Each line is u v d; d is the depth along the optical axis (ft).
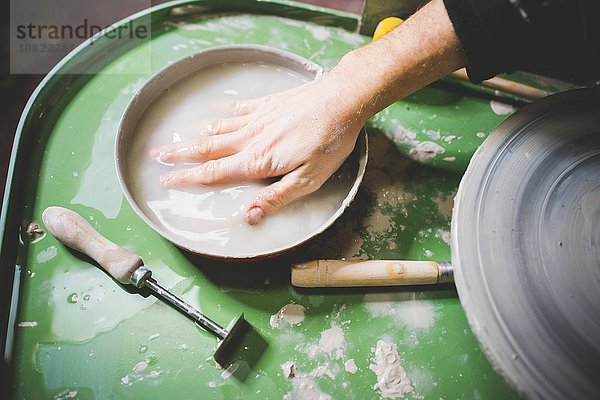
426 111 3.62
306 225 3.02
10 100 5.35
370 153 3.41
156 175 3.16
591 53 3.57
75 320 2.79
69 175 3.26
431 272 2.89
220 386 2.66
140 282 2.77
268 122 3.01
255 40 3.89
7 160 5.13
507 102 3.71
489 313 2.14
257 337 2.80
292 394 2.67
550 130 2.58
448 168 3.39
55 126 3.44
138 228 3.06
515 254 2.27
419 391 2.71
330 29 3.99
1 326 2.72
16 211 3.06
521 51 2.34
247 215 2.94
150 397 2.62
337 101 2.80
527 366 2.05
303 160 2.86
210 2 3.91
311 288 2.93
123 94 3.59
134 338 2.76
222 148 3.07
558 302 2.18
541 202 2.39
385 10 3.73
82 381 2.64
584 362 2.08
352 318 2.88
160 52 3.78
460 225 2.35
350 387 2.70
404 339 2.84
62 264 2.95
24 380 2.62
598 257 2.26
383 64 2.71
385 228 3.15
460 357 2.81
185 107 3.40
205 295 2.89
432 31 2.57
